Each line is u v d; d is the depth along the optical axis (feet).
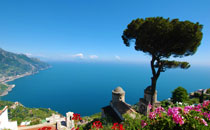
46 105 547.49
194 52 45.03
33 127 59.00
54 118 109.19
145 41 46.44
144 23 45.93
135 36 53.57
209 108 18.83
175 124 14.08
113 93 73.51
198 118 14.19
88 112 453.58
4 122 47.24
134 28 50.88
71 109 490.90
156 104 67.36
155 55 51.52
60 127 57.88
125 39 59.57
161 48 46.26
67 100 634.43
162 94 625.00
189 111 16.19
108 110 67.67
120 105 65.36
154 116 16.88
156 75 53.42
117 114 60.39
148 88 64.13
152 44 47.03
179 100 100.83
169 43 42.96
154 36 43.14
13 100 625.41
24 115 341.62
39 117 333.01
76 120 27.86
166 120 14.99
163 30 40.14
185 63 49.67
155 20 43.42
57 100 633.61
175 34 39.86
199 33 38.60
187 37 38.58
